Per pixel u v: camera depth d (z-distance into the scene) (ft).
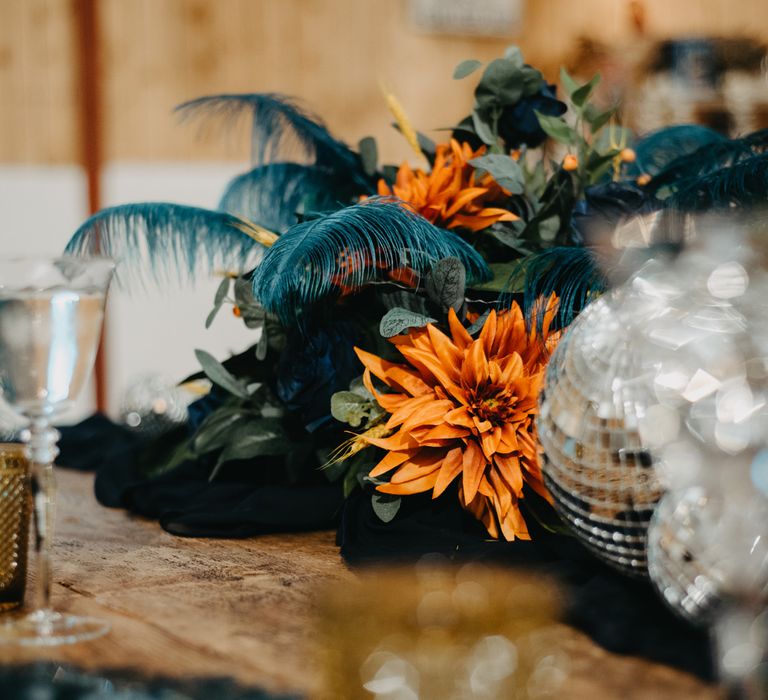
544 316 2.61
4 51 11.37
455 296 2.69
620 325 1.99
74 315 2.02
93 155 11.75
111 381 11.51
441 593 1.71
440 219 3.06
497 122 3.26
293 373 2.89
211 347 11.76
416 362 2.62
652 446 1.88
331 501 3.02
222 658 1.78
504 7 13.17
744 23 13.98
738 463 1.69
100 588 2.30
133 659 1.78
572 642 1.84
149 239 3.12
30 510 2.17
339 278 2.77
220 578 2.37
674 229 2.61
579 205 2.91
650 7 13.55
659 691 1.60
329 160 3.54
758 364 1.78
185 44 12.04
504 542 2.46
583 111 3.16
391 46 12.88
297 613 2.06
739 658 1.61
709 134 3.73
